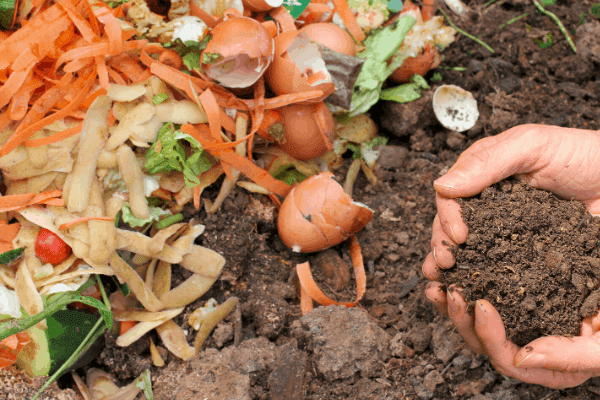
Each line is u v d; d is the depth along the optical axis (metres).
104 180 0.61
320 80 0.62
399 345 0.63
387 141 0.72
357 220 0.63
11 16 0.60
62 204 0.60
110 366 0.61
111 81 0.62
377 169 0.69
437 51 0.71
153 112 0.61
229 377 0.60
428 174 0.70
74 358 0.59
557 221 0.59
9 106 0.59
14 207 0.59
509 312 0.57
